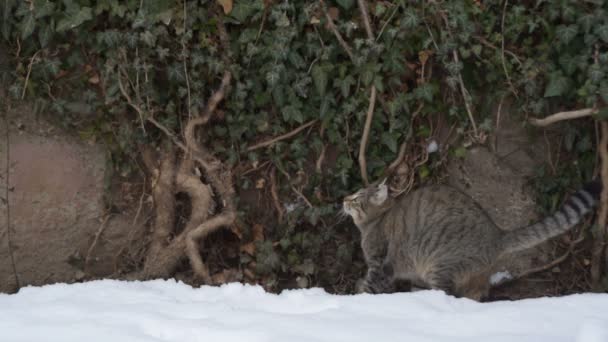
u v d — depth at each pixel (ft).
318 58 29.63
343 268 31.68
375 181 31.48
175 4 28.50
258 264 30.66
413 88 30.86
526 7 29.99
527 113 30.66
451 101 30.86
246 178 31.04
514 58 30.04
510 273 31.73
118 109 29.22
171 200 30.07
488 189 31.68
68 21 27.48
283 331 19.07
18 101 28.66
